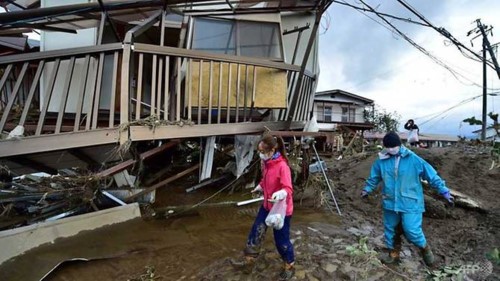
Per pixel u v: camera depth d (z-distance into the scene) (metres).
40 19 4.26
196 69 4.97
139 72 4.07
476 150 8.21
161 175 5.85
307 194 6.00
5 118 3.74
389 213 3.50
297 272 3.20
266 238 4.02
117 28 6.24
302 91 6.19
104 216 3.93
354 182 7.01
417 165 3.34
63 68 5.86
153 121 4.07
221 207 5.39
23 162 4.09
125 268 3.28
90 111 3.91
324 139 6.98
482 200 5.36
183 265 3.37
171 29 6.41
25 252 3.19
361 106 27.33
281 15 7.18
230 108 5.22
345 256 3.58
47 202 4.54
